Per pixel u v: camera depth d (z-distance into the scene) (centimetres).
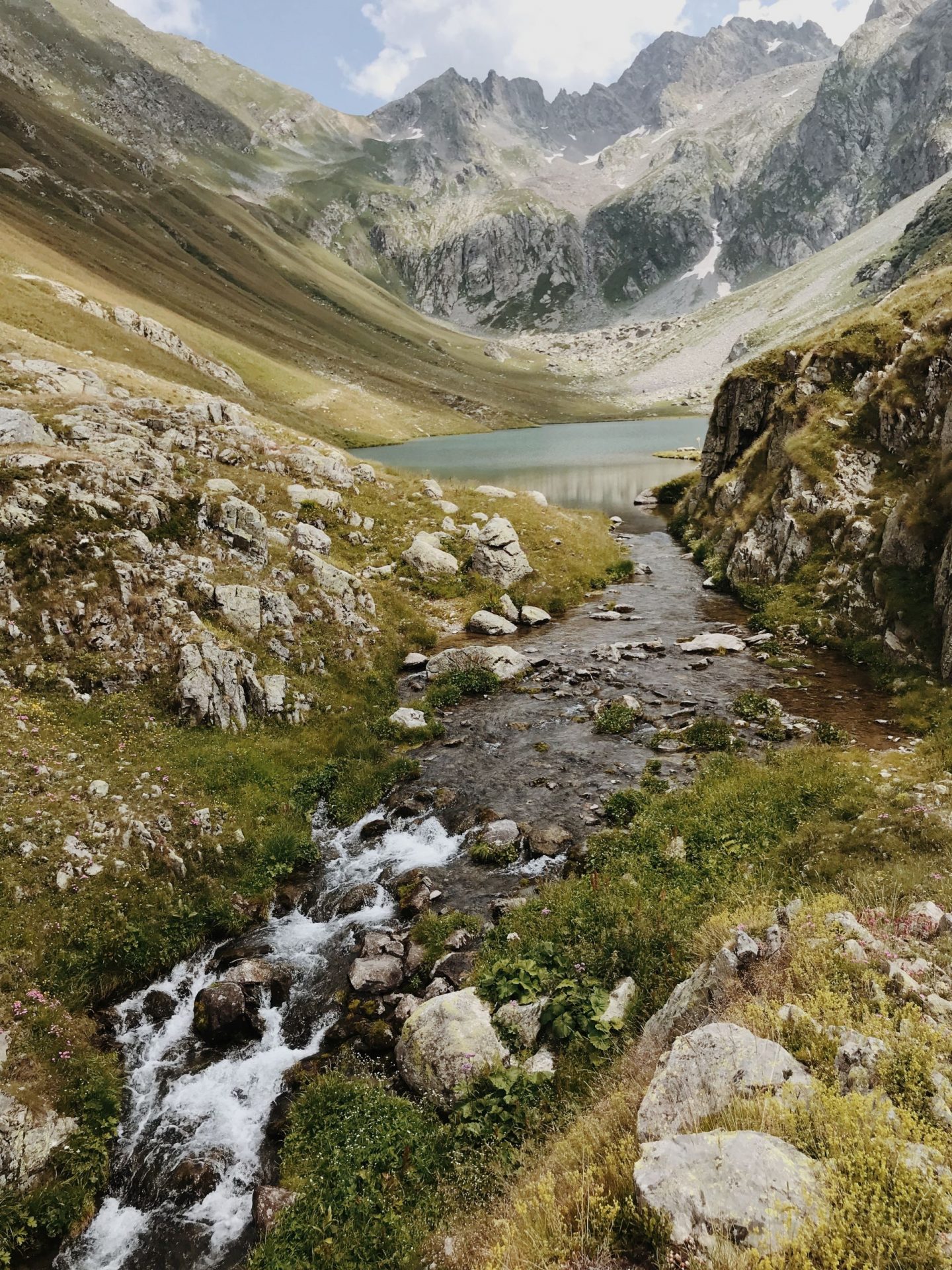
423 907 1522
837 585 3158
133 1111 1111
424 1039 1107
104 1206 977
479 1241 714
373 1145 968
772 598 3453
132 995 1326
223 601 2402
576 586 4169
